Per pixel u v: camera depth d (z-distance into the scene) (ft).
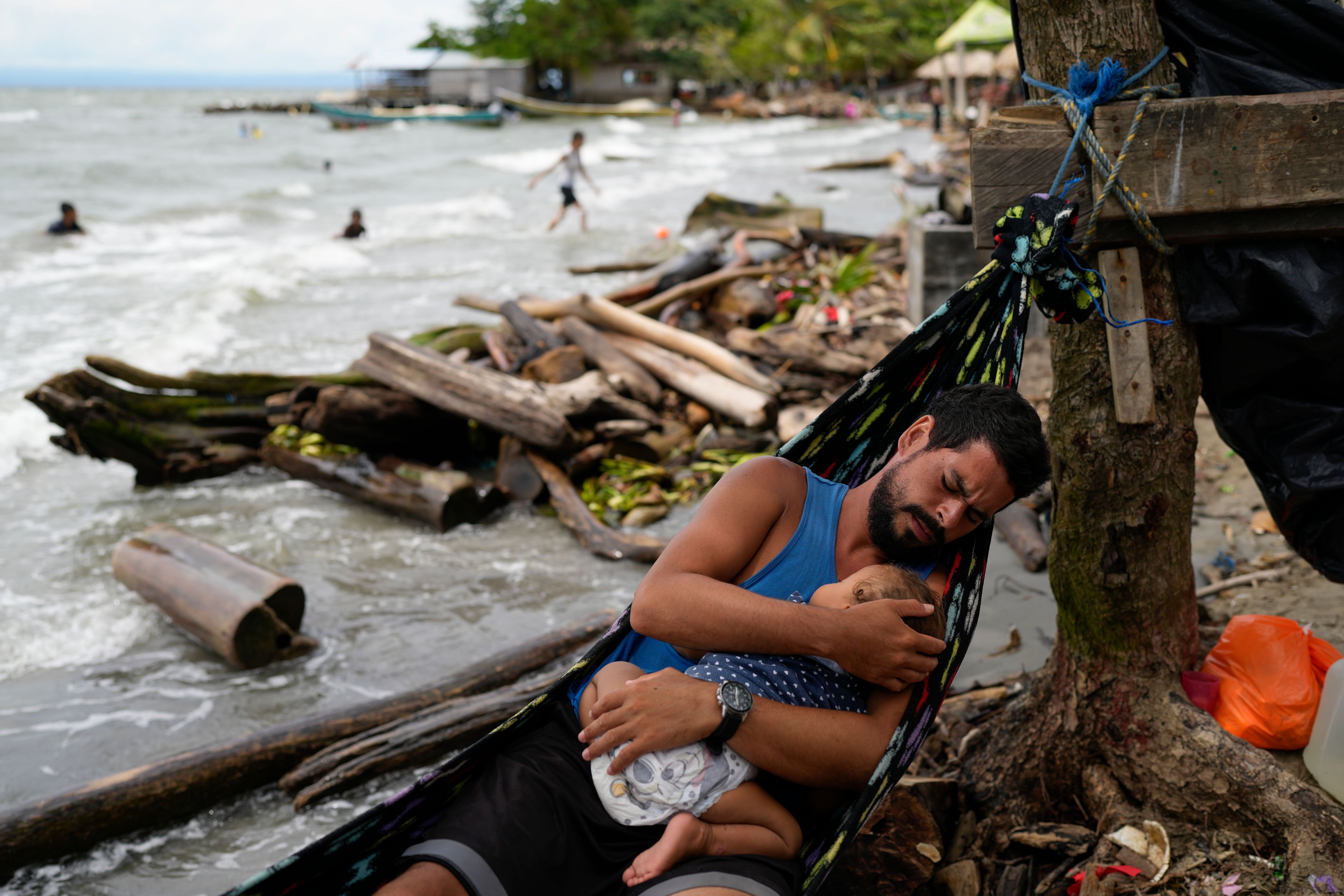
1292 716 9.17
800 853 7.38
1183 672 9.54
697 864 6.55
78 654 14.97
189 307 36.52
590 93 221.05
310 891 7.16
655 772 6.73
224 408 23.04
